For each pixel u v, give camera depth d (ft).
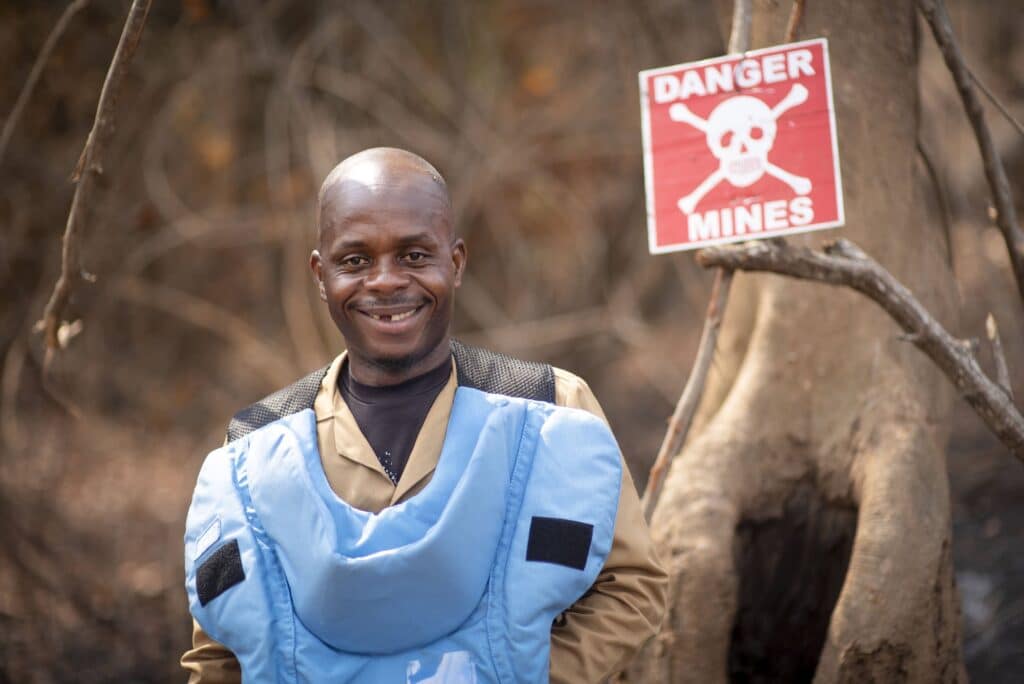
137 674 14.96
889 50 11.60
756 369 11.61
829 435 11.18
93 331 24.80
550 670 7.49
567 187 26.37
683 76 9.27
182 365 26.27
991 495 18.26
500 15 25.39
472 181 23.93
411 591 7.06
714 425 11.60
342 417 7.75
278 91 22.40
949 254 12.97
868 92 11.54
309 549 7.17
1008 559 15.87
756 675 11.69
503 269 26.18
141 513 20.61
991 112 24.29
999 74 26.81
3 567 17.39
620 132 25.08
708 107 9.20
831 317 11.34
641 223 26.30
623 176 26.32
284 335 25.02
